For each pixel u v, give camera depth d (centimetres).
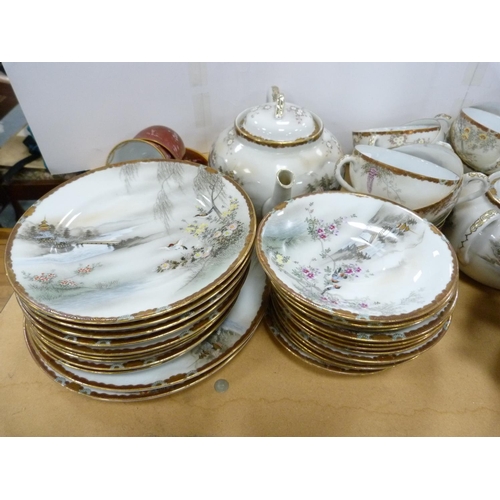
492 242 63
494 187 66
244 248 55
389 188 64
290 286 52
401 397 58
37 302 48
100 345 47
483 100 88
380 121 92
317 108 88
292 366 61
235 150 69
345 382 59
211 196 66
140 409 56
